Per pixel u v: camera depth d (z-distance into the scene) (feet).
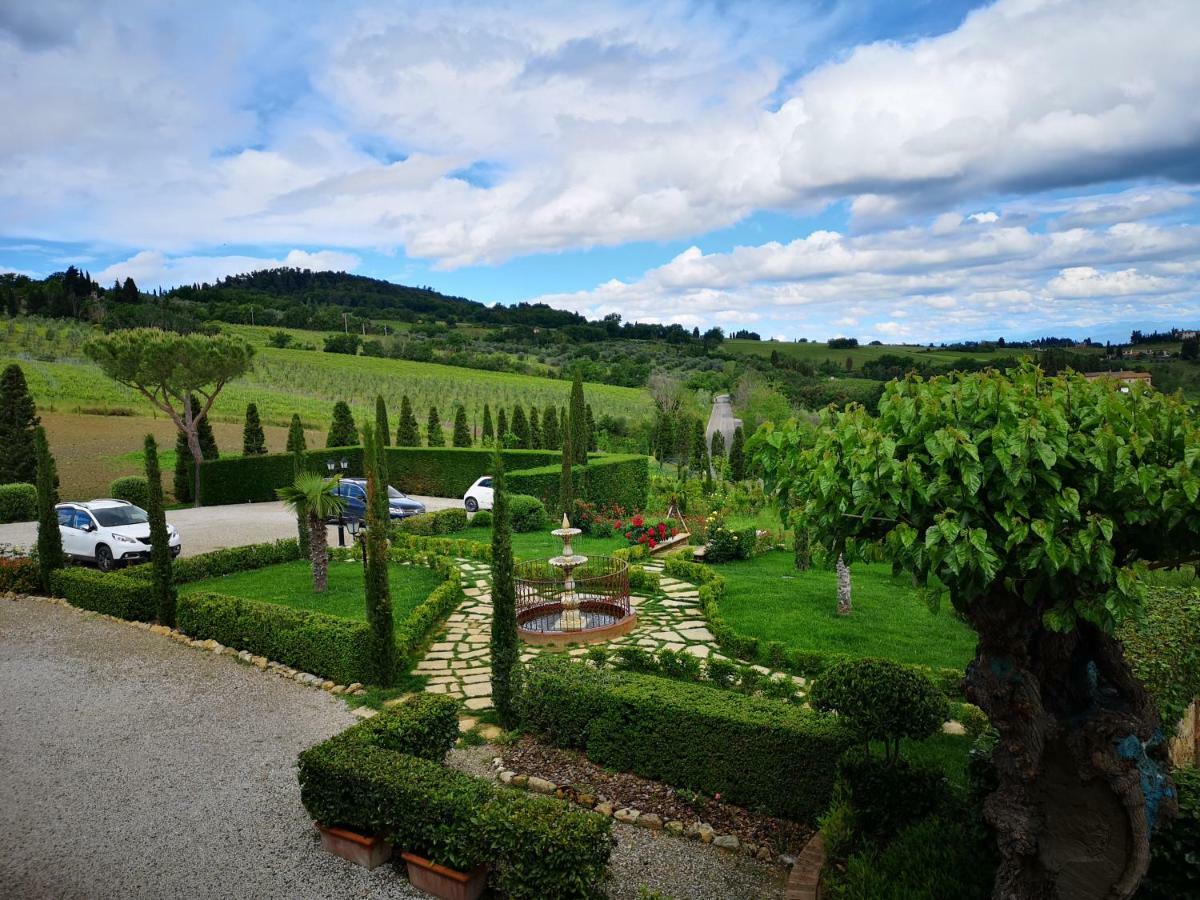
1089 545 12.09
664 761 24.95
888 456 13.71
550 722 28.02
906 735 20.20
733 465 122.11
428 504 109.19
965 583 13.71
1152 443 13.28
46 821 23.13
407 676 36.11
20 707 32.35
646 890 18.84
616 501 99.09
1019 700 13.75
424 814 19.75
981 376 14.61
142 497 99.60
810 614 43.16
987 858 16.42
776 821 22.72
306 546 63.05
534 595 47.09
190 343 107.14
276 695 33.73
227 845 21.83
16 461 103.76
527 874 18.04
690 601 48.83
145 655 39.19
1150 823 14.24
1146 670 25.31
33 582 51.85
